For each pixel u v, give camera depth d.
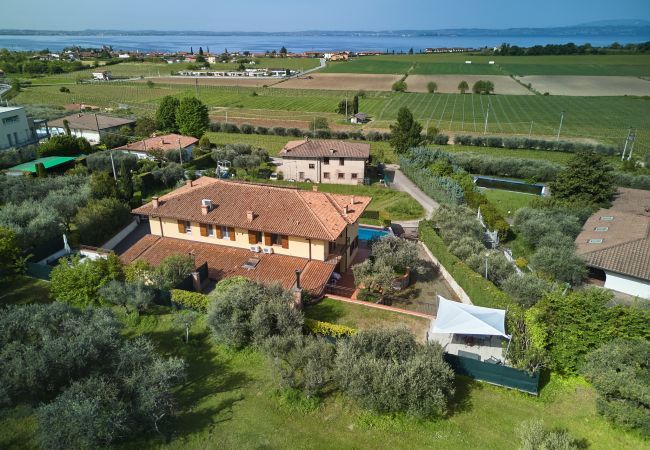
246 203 43.41
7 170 70.75
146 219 57.12
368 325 32.06
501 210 64.06
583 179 56.03
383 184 76.94
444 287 41.19
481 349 30.06
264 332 27.62
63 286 32.53
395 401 22.47
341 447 21.23
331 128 125.75
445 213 52.41
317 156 75.88
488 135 115.69
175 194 46.16
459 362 26.03
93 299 32.56
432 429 22.30
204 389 24.98
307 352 25.09
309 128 121.75
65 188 56.34
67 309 26.80
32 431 21.06
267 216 41.56
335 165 76.56
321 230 39.41
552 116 142.62
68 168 75.56
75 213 50.94
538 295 33.03
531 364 25.31
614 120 135.75
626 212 51.56
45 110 126.75
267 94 185.62
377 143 110.56
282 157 77.31
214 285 37.91
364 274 37.72
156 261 41.22
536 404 24.17
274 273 38.88
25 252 40.84
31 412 21.81
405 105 164.12
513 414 23.41
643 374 22.70
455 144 107.81
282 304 28.98
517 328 28.55
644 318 25.11
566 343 25.89
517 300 33.72
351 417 22.98
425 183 72.38
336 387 24.92
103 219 48.81
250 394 24.53
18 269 37.38
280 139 112.06
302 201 42.75
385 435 21.92
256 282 33.12
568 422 22.80
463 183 69.06
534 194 72.81
